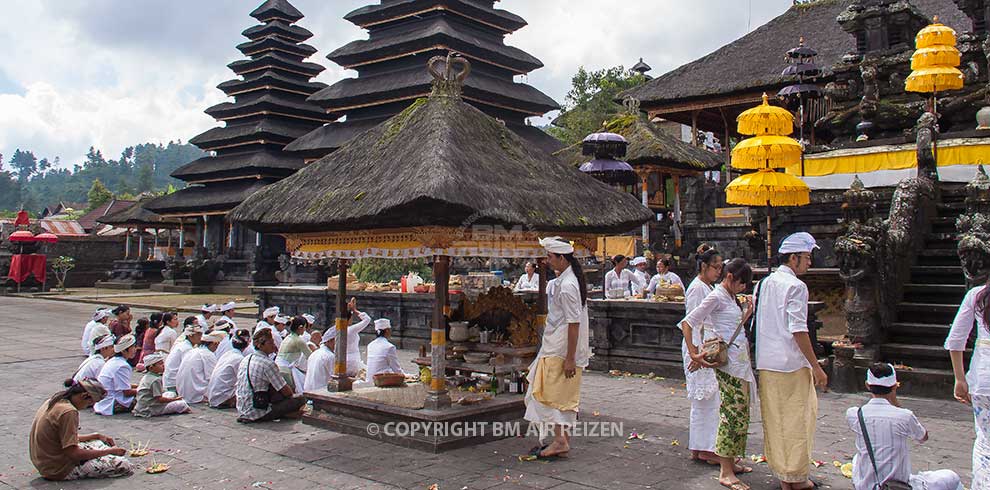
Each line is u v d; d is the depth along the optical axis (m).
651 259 20.39
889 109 16.55
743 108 30.80
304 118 43.88
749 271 6.26
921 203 12.48
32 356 15.21
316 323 17.88
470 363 8.51
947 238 12.27
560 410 6.98
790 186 13.65
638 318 12.10
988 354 4.96
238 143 42.34
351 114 37.84
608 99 45.53
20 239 38.72
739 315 6.27
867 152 15.66
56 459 6.53
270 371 8.87
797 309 5.76
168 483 6.48
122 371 9.56
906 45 17.92
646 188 23.12
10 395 10.83
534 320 8.63
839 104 18.36
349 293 17.20
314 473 6.67
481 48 35.59
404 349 16.06
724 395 6.15
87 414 9.47
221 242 42.59
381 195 7.20
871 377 5.40
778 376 5.86
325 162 8.88
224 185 42.38
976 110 15.92
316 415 8.62
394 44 35.41
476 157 7.77
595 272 21.02
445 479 6.39
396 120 8.70
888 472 5.15
